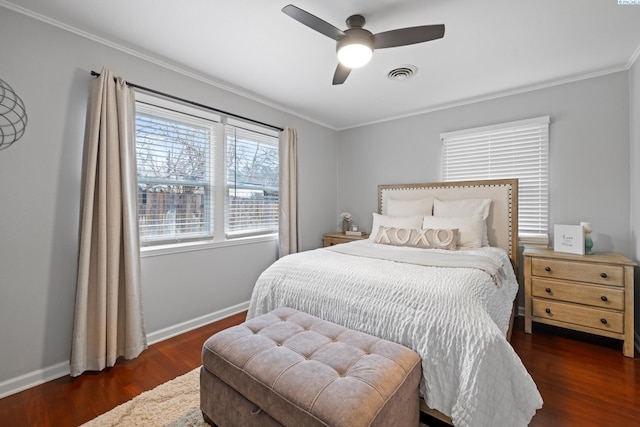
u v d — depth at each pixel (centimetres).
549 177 289
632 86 245
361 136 428
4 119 173
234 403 134
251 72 263
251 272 325
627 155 254
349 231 414
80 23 192
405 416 123
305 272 200
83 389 180
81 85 202
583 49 225
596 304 228
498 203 296
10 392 175
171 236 260
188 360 215
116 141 205
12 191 177
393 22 193
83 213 193
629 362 208
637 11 179
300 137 385
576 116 275
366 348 139
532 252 258
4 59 173
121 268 212
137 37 208
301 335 152
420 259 214
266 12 182
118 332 213
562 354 221
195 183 277
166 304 252
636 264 229
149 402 167
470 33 203
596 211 268
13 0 170
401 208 337
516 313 296
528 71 262
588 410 159
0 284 174
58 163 193
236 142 312
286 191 348
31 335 184
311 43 216
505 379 126
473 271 182
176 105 255
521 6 176
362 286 172
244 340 146
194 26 196
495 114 319
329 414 101
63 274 196
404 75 269
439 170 359
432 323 142
